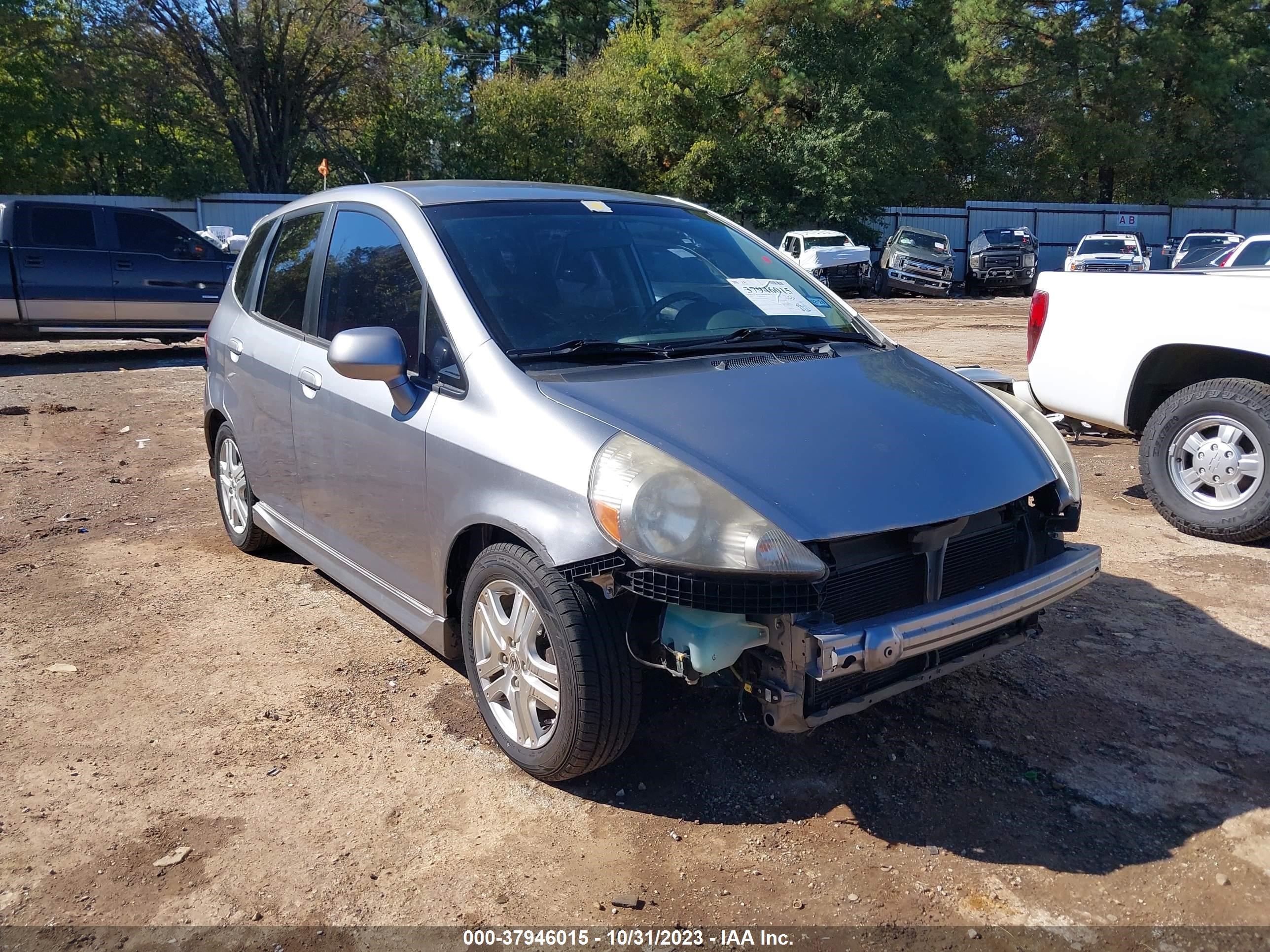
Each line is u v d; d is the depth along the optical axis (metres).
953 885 2.69
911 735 3.44
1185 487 5.58
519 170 35.22
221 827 2.94
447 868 2.77
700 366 3.32
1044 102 40.03
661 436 2.86
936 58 35.69
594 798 3.09
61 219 12.01
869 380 3.41
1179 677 3.86
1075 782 3.16
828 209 33.81
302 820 2.98
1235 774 3.20
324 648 4.15
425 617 3.52
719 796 3.09
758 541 2.58
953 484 2.96
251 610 4.54
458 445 3.16
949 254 29.25
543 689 3.00
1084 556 3.25
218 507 6.11
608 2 49.62
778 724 2.75
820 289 4.30
